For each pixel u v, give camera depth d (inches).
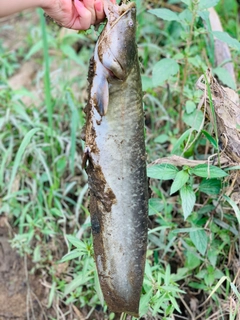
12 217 40.9
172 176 31.0
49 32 54.1
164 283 31.9
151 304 30.4
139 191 27.0
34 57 54.6
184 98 39.4
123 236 27.1
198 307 35.2
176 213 37.9
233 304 31.4
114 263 27.4
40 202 40.2
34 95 49.8
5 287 38.0
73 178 42.3
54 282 36.7
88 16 27.3
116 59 24.9
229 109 31.6
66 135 44.8
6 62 51.8
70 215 40.2
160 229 35.1
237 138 31.0
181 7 53.5
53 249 38.6
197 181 36.8
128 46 25.2
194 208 36.2
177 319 35.4
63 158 42.6
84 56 52.6
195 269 35.6
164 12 36.5
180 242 35.6
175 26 49.5
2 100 46.1
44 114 46.2
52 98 45.9
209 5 35.2
